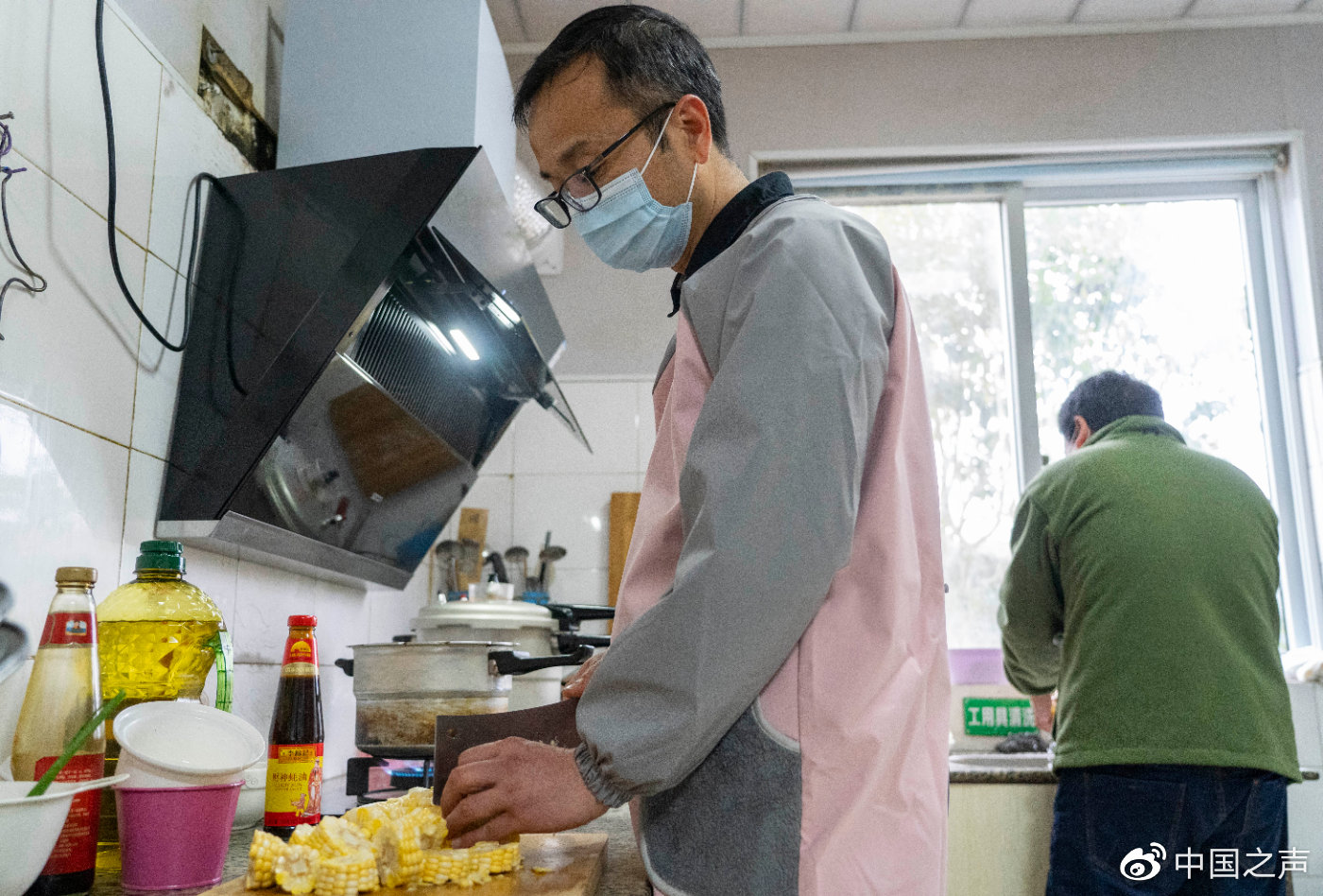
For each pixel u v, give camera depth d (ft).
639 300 9.77
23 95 3.51
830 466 2.52
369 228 4.69
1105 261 10.25
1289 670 8.79
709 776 2.63
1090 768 5.56
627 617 2.95
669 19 3.44
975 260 10.20
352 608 6.95
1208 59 10.07
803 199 3.16
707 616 2.45
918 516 3.05
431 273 5.05
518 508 9.24
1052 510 6.18
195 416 4.55
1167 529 5.70
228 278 4.78
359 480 5.52
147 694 3.32
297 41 5.89
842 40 10.16
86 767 2.74
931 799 2.77
